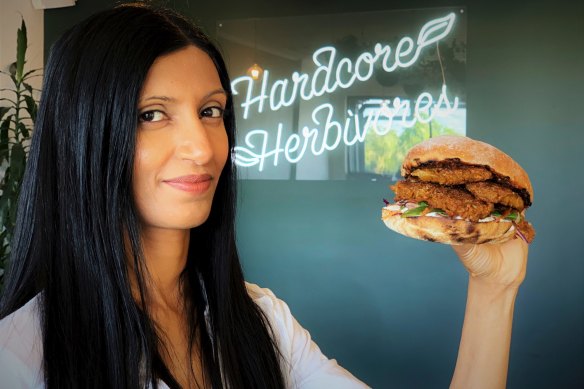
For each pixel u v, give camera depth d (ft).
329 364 3.72
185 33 2.88
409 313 13.55
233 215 3.47
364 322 13.76
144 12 2.79
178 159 2.73
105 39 2.63
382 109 13.48
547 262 12.95
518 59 13.04
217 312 3.33
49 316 2.64
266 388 3.33
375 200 13.62
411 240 13.51
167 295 3.16
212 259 3.41
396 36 13.39
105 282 2.66
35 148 2.77
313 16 13.78
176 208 2.76
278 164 14.05
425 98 13.30
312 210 13.94
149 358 2.81
